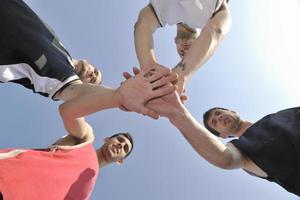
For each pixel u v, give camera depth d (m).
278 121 2.45
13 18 2.44
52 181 2.26
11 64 2.39
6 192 1.99
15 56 2.40
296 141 2.27
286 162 2.24
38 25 2.56
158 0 2.67
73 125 2.32
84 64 3.37
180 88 2.26
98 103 2.04
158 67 2.07
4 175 2.05
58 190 2.29
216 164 2.12
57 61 2.47
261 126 2.46
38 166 2.23
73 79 2.46
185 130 2.03
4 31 2.38
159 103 2.02
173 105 2.01
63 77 2.43
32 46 2.41
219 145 2.09
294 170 2.23
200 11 2.66
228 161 2.14
